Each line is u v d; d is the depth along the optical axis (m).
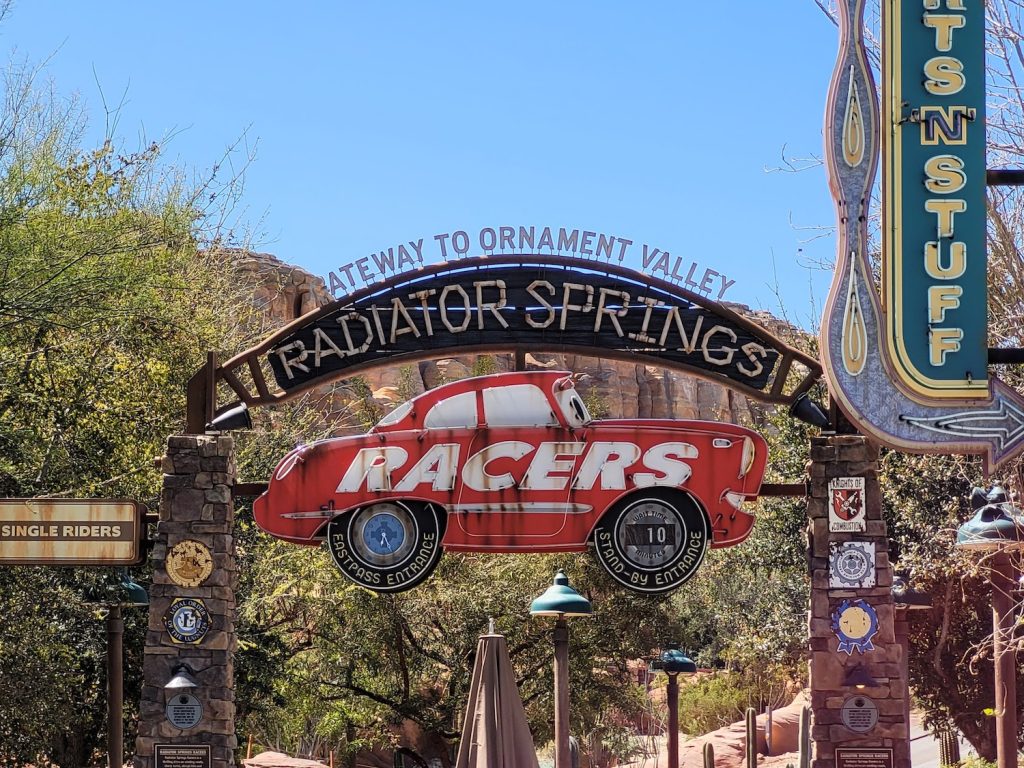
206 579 17.02
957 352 13.33
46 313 18.44
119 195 20.91
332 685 28.83
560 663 16.89
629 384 78.06
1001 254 14.30
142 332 21.48
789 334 27.80
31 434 19.28
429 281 17.89
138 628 22.03
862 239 13.65
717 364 17.61
